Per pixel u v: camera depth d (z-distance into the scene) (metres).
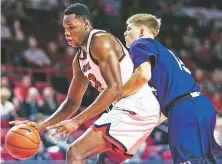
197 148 3.90
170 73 4.00
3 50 12.52
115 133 3.96
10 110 9.02
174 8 17.72
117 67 3.85
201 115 3.95
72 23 3.96
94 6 15.04
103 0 15.97
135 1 16.08
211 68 15.84
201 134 3.92
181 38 16.31
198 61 15.79
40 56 12.66
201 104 3.99
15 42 12.70
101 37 3.89
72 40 4.01
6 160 8.37
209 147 3.97
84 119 3.81
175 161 3.93
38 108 9.62
